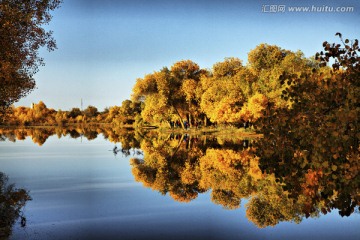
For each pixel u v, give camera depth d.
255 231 10.02
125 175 20.14
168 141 44.81
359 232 9.82
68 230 9.84
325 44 7.13
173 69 70.19
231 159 25.78
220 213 12.02
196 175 19.88
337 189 6.62
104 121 134.62
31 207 12.48
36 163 25.47
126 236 9.45
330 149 6.62
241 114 48.50
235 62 65.12
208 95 56.91
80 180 18.38
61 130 85.81
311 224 10.69
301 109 7.22
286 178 7.44
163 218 11.32
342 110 6.44
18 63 21.44
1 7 19.20
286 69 41.44
